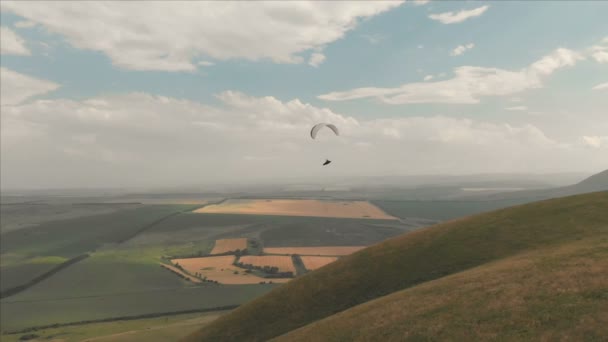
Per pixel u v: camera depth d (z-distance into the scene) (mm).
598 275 25219
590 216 42656
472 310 25516
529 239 41156
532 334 20875
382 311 30891
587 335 19516
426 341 23766
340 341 28078
